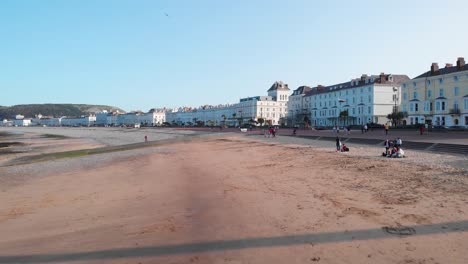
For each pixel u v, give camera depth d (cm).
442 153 2633
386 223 995
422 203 1170
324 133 6488
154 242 959
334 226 999
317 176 1855
